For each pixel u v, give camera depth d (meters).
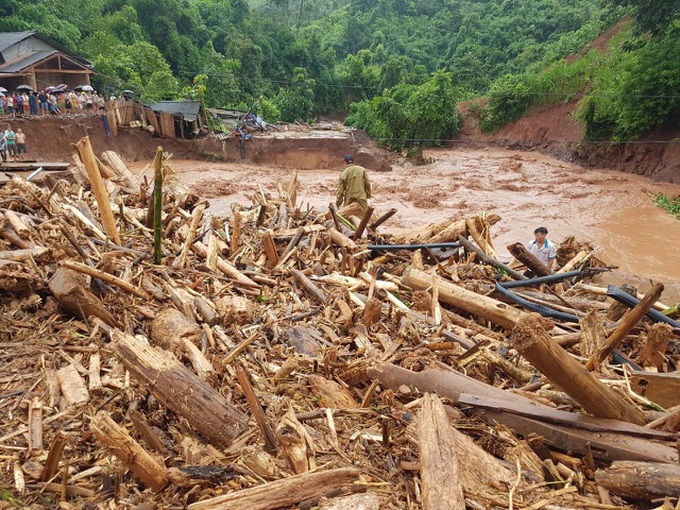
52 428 3.18
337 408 3.72
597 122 32.00
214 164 31.22
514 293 6.36
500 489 2.77
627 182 26.48
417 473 2.94
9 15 38.22
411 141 37.91
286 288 6.05
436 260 7.47
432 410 3.10
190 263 6.30
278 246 7.36
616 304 5.66
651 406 3.66
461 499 2.53
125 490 2.75
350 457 3.10
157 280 5.56
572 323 5.70
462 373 4.27
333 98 65.25
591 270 6.70
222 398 3.23
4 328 4.21
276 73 63.06
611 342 4.14
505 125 45.53
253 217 8.46
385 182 28.11
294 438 2.95
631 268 14.34
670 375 3.87
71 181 8.99
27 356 3.90
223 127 35.84
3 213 6.01
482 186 26.70
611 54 37.69
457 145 47.12
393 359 4.43
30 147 24.69
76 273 4.68
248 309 5.08
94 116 27.86
